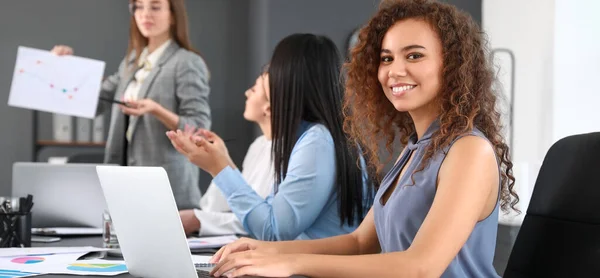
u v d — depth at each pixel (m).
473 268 1.53
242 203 2.08
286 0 4.61
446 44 1.58
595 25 4.13
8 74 5.21
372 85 1.77
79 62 3.50
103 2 5.29
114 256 1.89
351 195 2.12
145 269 1.45
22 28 5.21
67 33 5.25
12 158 5.23
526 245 1.64
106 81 4.14
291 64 2.15
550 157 1.65
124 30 5.30
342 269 1.37
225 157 2.12
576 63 4.15
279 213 2.06
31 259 1.75
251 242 1.69
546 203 1.61
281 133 2.17
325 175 2.09
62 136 5.00
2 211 2.13
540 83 4.25
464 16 1.62
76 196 2.61
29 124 5.24
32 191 2.59
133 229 1.43
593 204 1.52
